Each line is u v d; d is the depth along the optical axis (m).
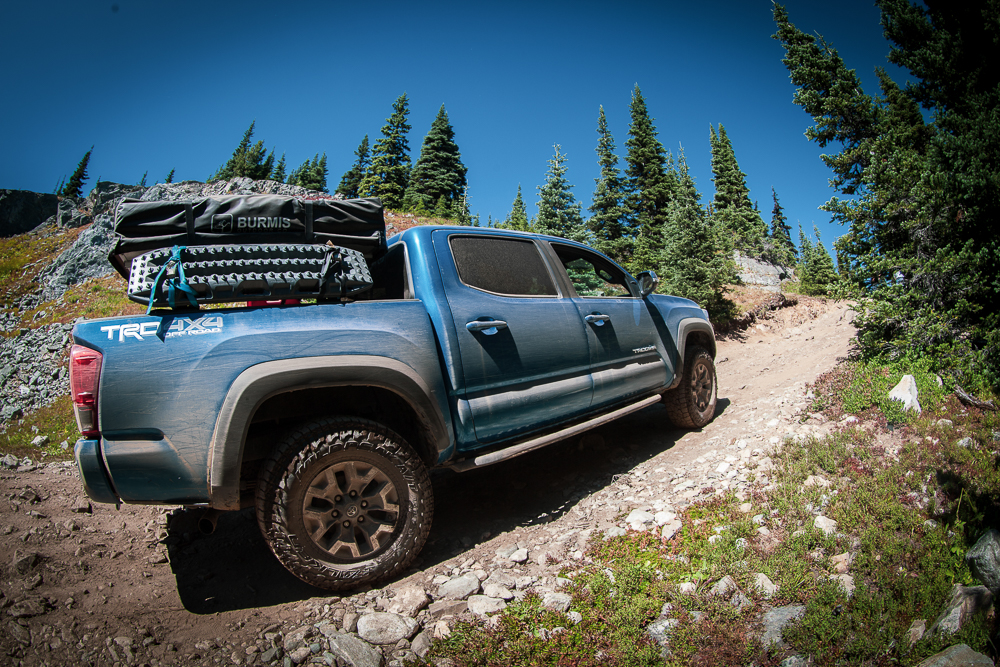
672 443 4.67
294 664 2.04
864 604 2.15
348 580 2.50
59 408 8.06
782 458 3.65
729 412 5.41
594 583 2.48
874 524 2.72
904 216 5.46
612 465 4.26
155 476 2.27
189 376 2.31
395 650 2.15
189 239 2.52
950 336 4.83
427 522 2.73
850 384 4.80
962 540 2.49
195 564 2.94
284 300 2.65
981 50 5.22
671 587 2.40
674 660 1.97
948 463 3.22
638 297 4.63
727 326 12.66
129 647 2.08
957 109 5.44
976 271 4.84
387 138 35.28
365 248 2.99
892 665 1.89
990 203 4.71
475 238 3.55
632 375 4.18
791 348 9.23
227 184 27.20
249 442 2.57
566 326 3.73
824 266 16.42
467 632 2.19
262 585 2.69
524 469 4.35
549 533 3.17
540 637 2.15
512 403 3.27
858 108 6.24
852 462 3.41
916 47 5.78
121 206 2.46
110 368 2.24
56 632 2.12
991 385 4.14
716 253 12.79
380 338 2.72
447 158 37.22
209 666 2.02
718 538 2.76
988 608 2.04
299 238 2.73
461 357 3.05
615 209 18.11
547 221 14.52
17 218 50.94
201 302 2.36
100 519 3.49
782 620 2.11
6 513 3.27
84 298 16.00
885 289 5.34
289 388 2.44
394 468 2.64
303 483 2.42
